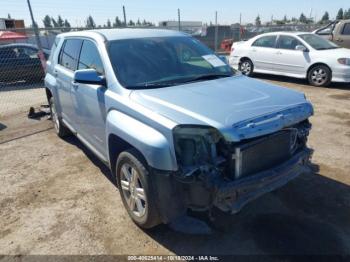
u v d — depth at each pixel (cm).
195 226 309
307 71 940
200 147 245
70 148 523
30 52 1189
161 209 265
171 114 257
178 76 348
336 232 296
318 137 526
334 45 988
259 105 274
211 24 1998
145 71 339
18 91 1081
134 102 289
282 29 2000
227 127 237
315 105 725
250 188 251
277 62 1006
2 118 729
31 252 284
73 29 1091
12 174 435
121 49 355
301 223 309
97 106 346
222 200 241
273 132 256
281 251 275
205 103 271
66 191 384
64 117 509
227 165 249
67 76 441
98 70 359
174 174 248
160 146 247
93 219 327
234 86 323
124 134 282
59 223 323
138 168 274
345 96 805
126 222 320
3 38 1361
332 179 388
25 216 337
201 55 398
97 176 420
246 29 2105
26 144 550
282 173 273
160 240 294
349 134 537
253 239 290
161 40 390
